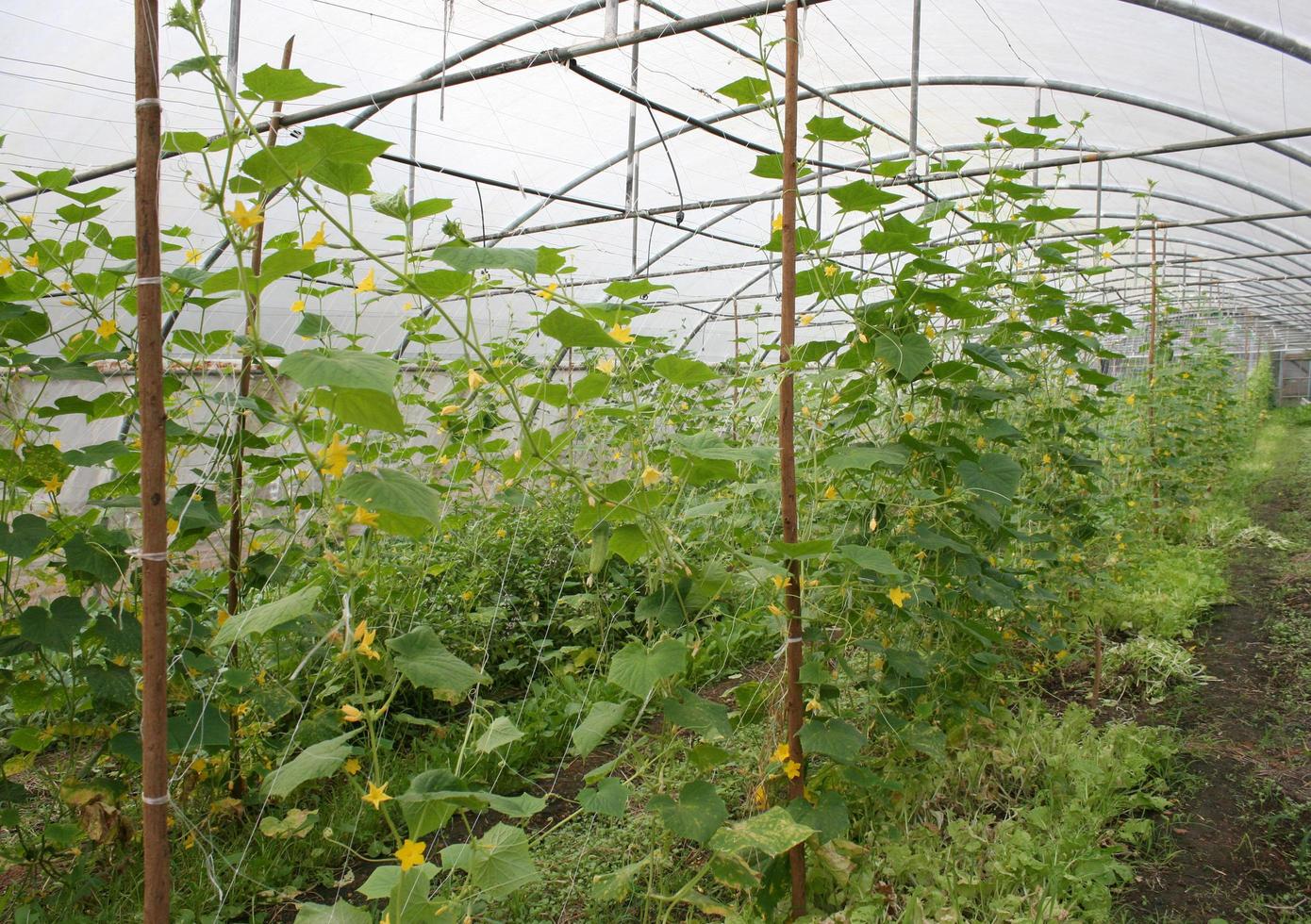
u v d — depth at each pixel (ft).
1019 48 24.75
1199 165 31.19
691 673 13.94
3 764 8.57
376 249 27.45
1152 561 20.36
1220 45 21.91
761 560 7.27
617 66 24.45
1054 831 9.23
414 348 30.37
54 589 14.84
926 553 10.23
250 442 9.66
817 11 22.86
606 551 7.24
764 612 9.48
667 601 7.39
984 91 27.99
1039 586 12.93
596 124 27.50
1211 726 12.80
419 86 16.97
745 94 7.92
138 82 5.41
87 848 8.87
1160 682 14.12
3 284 8.18
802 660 7.86
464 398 12.16
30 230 8.77
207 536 9.21
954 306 9.48
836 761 8.13
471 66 23.22
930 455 10.03
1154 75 24.54
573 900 8.86
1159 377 24.70
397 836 5.65
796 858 7.57
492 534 16.76
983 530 11.18
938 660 10.46
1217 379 30.12
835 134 8.41
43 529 7.97
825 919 7.57
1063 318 12.92
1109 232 14.49
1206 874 9.25
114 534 8.31
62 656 9.45
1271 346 83.82
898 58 25.81
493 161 28.09
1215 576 20.02
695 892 7.21
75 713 9.30
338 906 5.89
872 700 9.59
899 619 9.85
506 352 13.71
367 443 10.79
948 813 9.67
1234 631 17.47
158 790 5.72
